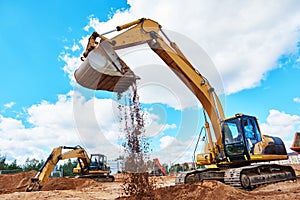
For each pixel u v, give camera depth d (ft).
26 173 64.59
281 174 31.32
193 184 21.08
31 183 37.09
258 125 28.81
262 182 27.53
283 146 31.17
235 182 24.66
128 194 17.42
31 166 141.08
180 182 27.04
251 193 21.44
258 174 28.04
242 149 26.76
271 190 24.49
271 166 30.60
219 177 28.19
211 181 21.74
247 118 27.99
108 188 40.06
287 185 27.58
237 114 27.66
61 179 51.24
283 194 20.45
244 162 27.84
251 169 26.81
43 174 38.50
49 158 40.14
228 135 26.66
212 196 18.79
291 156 62.59
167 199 17.80
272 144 29.48
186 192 19.51
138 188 17.37
